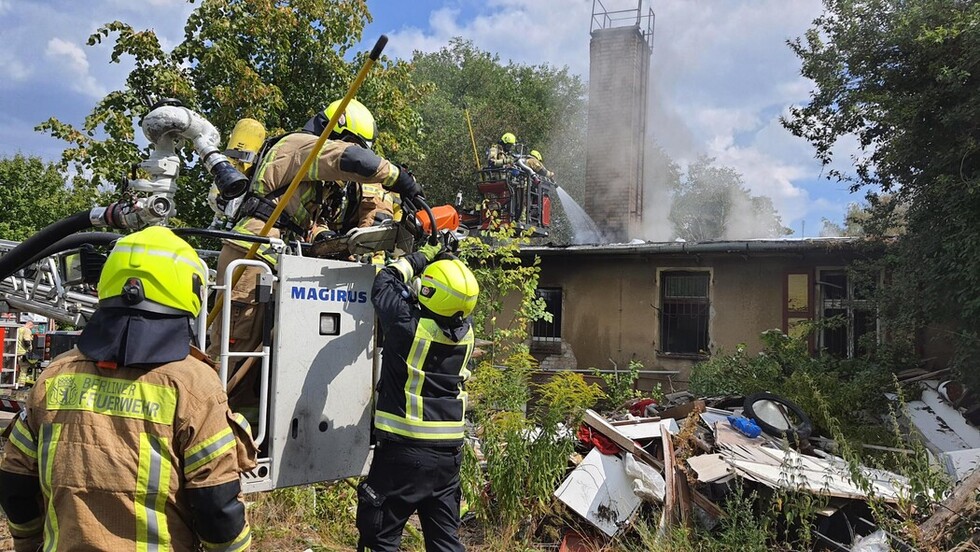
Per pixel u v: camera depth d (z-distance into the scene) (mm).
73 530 1963
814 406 7695
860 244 9406
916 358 8672
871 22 8703
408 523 5508
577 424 5898
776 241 9898
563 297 11812
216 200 4141
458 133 26234
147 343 2053
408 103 12578
